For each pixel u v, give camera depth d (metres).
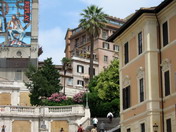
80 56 111.06
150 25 36.16
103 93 64.00
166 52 34.62
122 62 41.75
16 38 104.50
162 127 34.47
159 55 35.69
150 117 34.66
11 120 59.34
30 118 60.06
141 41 37.53
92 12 88.38
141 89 37.09
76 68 109.44
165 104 34.44
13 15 105.56
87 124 56.41
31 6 106.56
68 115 59.06
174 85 33.03
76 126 57.75
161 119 34.62
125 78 40.44
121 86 41.53
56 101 71.50
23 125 59.75
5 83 80.75
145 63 36.06
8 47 103.44
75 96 71.12
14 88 80.75
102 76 66.25
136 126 37.59
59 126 59.34
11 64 101.38
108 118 56.25
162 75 35.06
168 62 34.03
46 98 75.69
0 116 58.94
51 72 80.38
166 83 34.44
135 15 36.81
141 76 36.88
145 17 36.06
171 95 33.28
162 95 34.91
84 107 65.06
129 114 39.41
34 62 102.38
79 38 124.62
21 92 82.06
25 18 105.62
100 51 115.31
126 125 40.00
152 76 35.31
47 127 59.41
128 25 39.38
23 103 81.62
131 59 39.59
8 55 103.00
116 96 63.94
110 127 52.16
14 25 105.12
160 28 35.91
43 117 59.72
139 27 37.88
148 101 35.09
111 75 65.00
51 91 76.00
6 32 104.62
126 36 40.94
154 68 35.44
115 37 43.16
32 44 104.00
